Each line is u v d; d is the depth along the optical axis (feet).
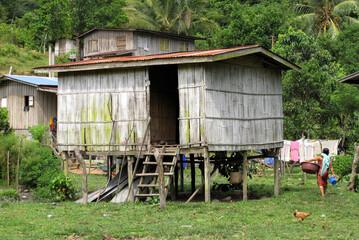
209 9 165.48
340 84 84.33
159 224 34.78
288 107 83.56
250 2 171.94
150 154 45.09
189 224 34.94
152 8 142.72
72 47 154.51
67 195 49.01
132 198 45.88
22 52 159.22
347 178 61.52
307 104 83.25
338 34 125.08
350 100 77.10
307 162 49.55
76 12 138.31
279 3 157.48
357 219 36.68
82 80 50.24
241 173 54.85
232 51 43.78
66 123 50.96
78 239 30.30
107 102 48.55
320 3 137.28
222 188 55.72
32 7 203.82
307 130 82.89
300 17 133.08
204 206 42.50
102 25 134.92
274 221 35.91
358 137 81.30
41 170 56.75
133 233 31.91
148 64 45.01
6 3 197.88
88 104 49.67
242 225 34.47
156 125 56.54
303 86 84.17
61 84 51.49
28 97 84.38
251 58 50.60
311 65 84.02
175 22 140.46
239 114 48.19
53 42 156.56
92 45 113.70
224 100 46.21
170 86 59.36
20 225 34.47
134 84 47.29
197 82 44.21
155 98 56.75
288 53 91.61
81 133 49.90
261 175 75.05
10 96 86.69
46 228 33.30
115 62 46.44
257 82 51.57
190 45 120.16
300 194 50.14
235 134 47.32
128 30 105.91
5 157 59.62
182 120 45.16
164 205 41.60
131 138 47.03
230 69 47.42
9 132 69.21
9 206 43.86
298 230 32.37
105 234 31.48
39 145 72.38
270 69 54.13
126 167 51.16
